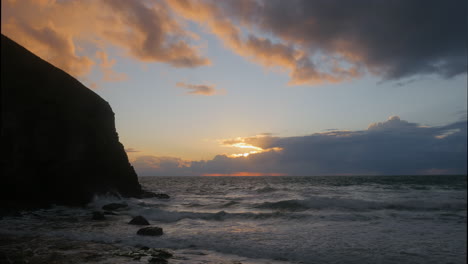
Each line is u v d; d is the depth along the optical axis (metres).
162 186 58.50
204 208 19.53
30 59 20.02
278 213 15.33
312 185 52.12
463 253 8.18
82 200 20.89
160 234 10.41
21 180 17.33
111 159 26.53
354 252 8.31
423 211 16.89
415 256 7.95
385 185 50.75
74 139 21.83
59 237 9.52
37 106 19.20
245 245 9.05
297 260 7.63
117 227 11.87
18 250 7.50
